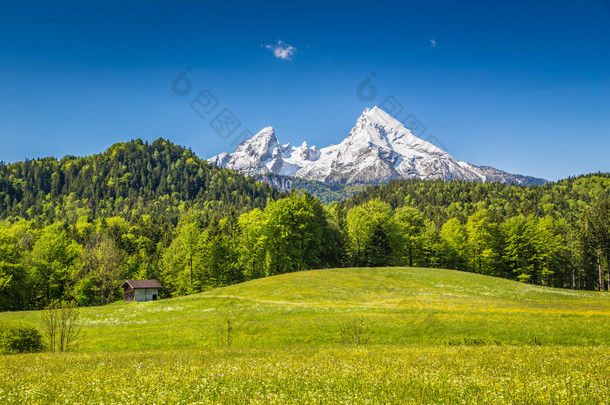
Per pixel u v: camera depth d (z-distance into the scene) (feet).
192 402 30.89
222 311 160.04
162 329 137.39
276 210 278.67
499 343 103.55
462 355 60.64
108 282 287.69
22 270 238.07
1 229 249.14
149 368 49.96
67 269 274.98
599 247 318.65
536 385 33.88
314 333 124.36
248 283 219.41
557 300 185.88
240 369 46.55
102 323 151.53
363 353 65.31
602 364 46.80
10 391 35.40
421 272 238.48
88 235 407.44
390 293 193.47
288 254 275.80
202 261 288.71
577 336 107.34
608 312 136.87
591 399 29.96
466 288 207.92
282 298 184.85
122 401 31.63
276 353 71.00
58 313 113.50
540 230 318.24
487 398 29.78
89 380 41.19
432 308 150.61
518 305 155.43
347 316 140.97
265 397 32.12
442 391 33.09
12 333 104.17
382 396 32.30
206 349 91.35
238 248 306.96
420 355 61.11
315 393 32.14
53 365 56.95
